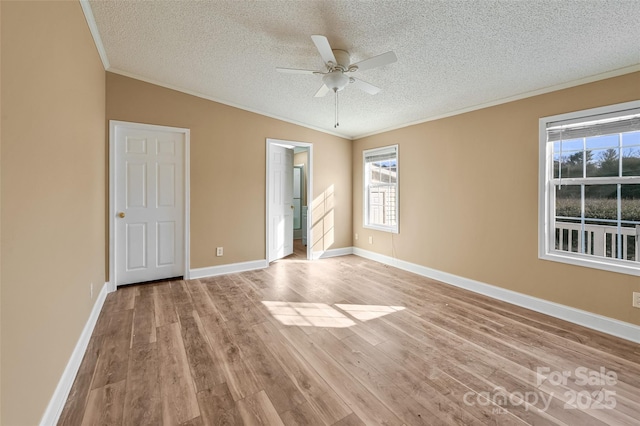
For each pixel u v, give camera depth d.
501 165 3.23
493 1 1.80
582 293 2.62
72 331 1.86
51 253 1.52
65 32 1.79
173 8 2.20
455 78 2.86
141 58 3.00
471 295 3.37
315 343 2.27
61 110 1.72
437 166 3.96
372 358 2.07
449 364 2.00
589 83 2.58
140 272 3.64
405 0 1.87
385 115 4.12
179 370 1.90
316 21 2.19
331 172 5.35
